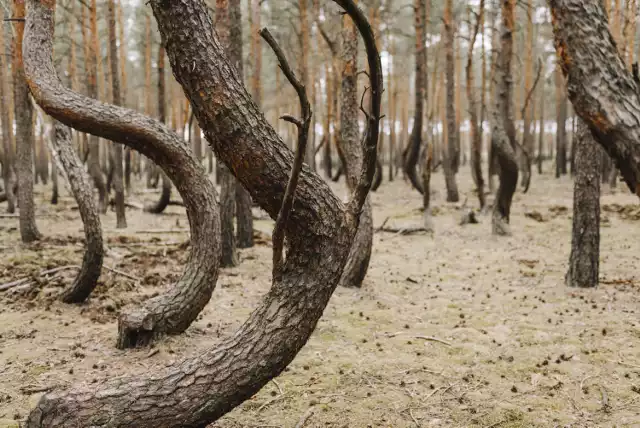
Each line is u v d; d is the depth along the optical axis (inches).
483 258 346.9
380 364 172.6
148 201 646.5
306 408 142.5
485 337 197.6
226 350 88.0
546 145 1658.5
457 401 146.9
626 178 75.3
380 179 735.7
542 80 925.2
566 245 382.0
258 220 511.2
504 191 415.8
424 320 219.6
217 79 82.2
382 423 134.6
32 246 369.7
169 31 81.0
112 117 164.6
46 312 222.2
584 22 76.9
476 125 499.8
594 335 196.4
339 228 89.5
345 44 267.9
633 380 158.2
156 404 85.3
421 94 604.1
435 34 889.5
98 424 84.3
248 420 135.7
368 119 85.5
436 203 624.1
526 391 152.8
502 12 401.7
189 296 189.9
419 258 350.0
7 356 175.6
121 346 182.5
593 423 134.0
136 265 315.3
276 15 803.4
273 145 85.7
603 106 74.4
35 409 86.4
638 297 242.8
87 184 224.2
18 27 250.1
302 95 72.3
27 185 386.9
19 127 380.8
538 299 247.0
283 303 88.0
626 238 394.0
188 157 178.4
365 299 250.1
